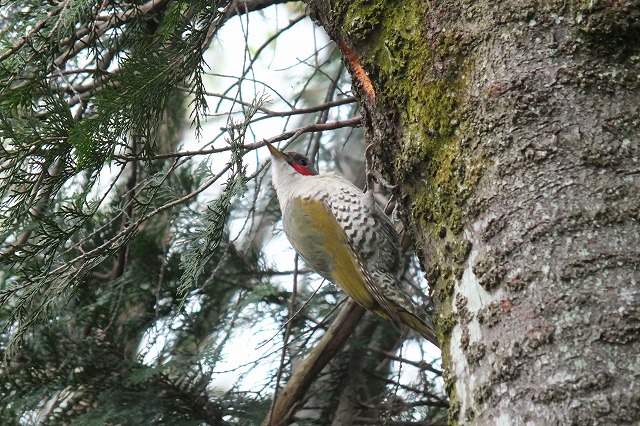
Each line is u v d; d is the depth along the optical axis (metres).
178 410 11.49
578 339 5.18
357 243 10.95
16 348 8.91
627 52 5.91
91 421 10.91
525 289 5.50
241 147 8.51
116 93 8.48
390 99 7.07
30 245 8.62
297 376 11.15
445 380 6.18
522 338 5.39
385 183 8.26
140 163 12.26
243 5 11.02
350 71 7.78
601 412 4.94
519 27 6.13
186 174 12.84
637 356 5.02
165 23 8.63
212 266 12.81
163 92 8.90
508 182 5.83
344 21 7.45
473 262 5.98
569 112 5.81
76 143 8.00
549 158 5.73
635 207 5.45
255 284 12.44
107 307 12.16
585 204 5.52
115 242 9.16
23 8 10.05
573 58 5.94
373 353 12.92
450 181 6.33
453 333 6.12
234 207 13.47
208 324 12.53
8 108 8.26
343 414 11.56
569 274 5.36
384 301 10.51
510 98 5.99
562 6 6.04
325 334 11.25
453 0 6.55
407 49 6.91
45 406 11.96
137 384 11.57
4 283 9.96
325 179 11.52
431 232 6.70
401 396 12.21
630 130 5.70
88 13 9.06
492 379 5.52
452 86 6.44
